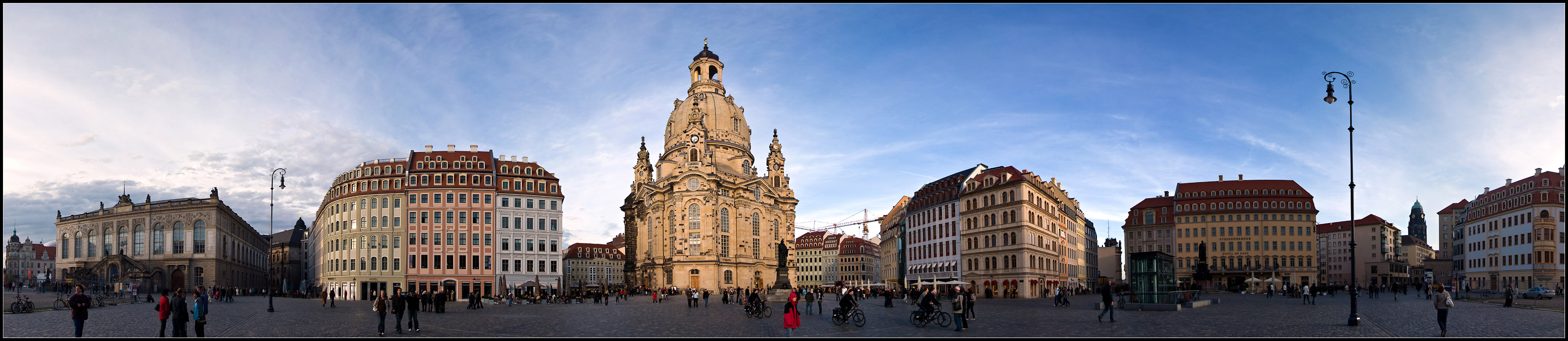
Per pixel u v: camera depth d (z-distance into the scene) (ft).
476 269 428.56
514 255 438.40
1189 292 240.94
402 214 428.97
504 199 441.68
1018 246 386.11
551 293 373.61
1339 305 240.53
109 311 221.87
